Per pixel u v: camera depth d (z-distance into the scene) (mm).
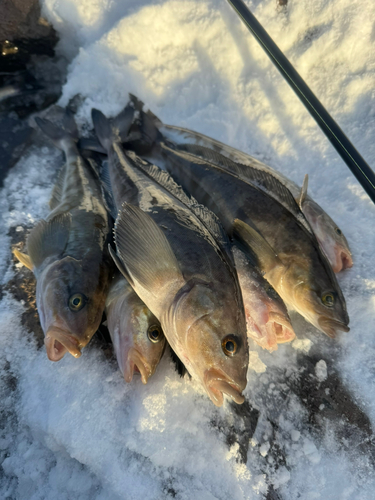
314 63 488
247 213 355
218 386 251
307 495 280
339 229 375
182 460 292
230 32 497
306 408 309
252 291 314
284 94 482
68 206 371
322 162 451
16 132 484
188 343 269
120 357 304
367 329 331
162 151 451
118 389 312
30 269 354
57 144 468
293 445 296
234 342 257
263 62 495
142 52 513
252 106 492
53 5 484
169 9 497
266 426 304
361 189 415
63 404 308
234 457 293
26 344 342
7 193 434
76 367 323
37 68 518
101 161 470
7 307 358
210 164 404
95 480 306
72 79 510
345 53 474
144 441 292
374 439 293
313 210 385
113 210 387
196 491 284
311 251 331
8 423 315
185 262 285
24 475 309
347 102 467
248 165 442
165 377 313
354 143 453
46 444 308
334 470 285
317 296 318
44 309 311
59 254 329
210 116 504
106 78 508
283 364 326
